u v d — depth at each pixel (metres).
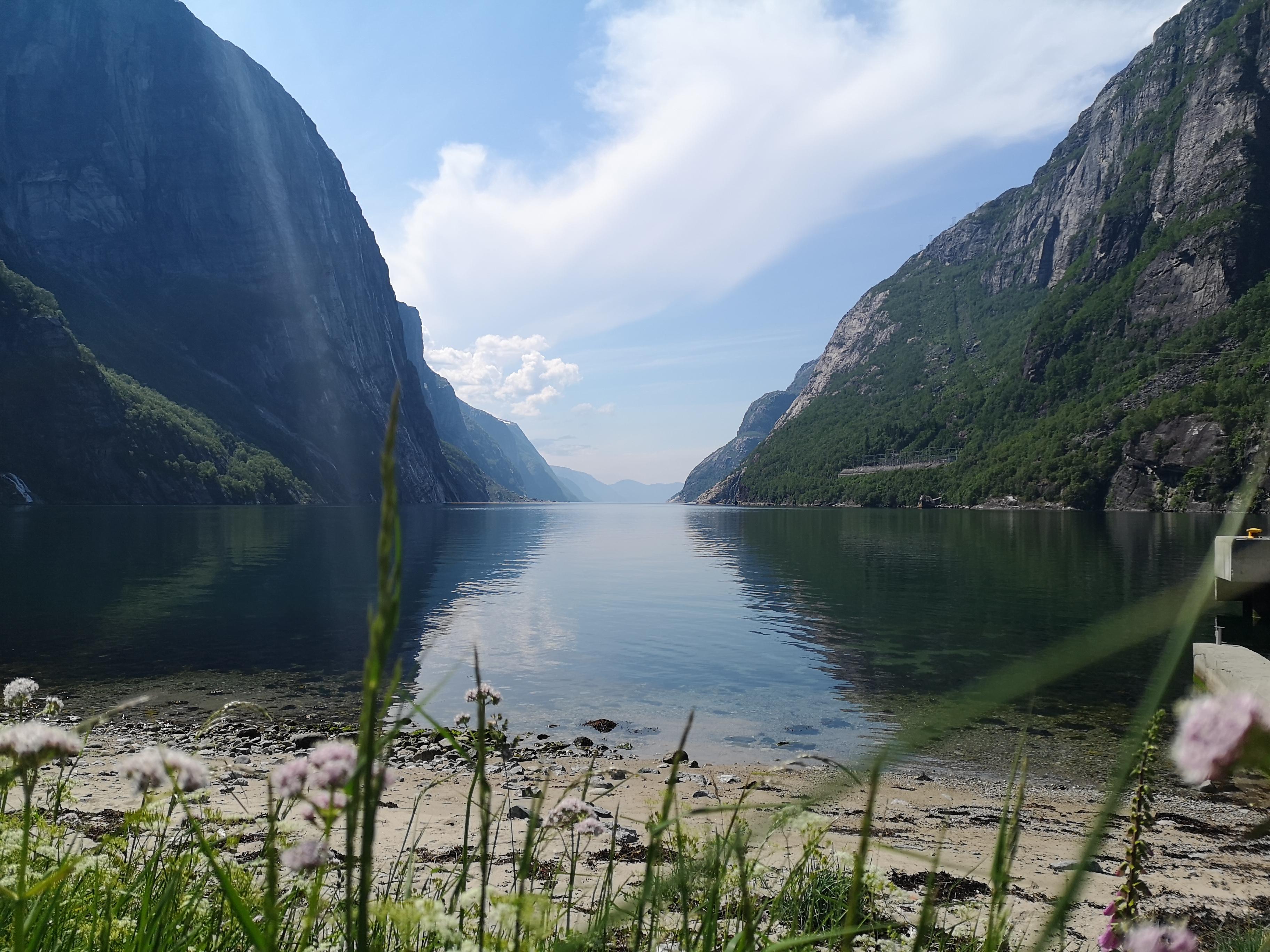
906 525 105.50
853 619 27.77
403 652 21.61
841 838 8.52
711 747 13.78
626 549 64.44
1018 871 7.69
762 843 1.94
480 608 29.80
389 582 1.22
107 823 6.79
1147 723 0.98
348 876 1.38
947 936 4.36
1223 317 179.75
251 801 6.80
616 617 27.92
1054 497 164.12
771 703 16.89
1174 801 11.06
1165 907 6.82
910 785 11.89
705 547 66.88
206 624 25.00
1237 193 198.25
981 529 93.31
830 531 90.75
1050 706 16.64
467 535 83.62
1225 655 16.84
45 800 7.12
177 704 16.16
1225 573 26.06
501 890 5.79
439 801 9.91
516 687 17.94
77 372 153.88
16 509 120.75
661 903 2.40
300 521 99.25
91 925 2.97
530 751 13.12
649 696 17.38
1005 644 23.27
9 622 24.88
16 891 2.18
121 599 29.73
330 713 15.67
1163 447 145.25
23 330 152.00
